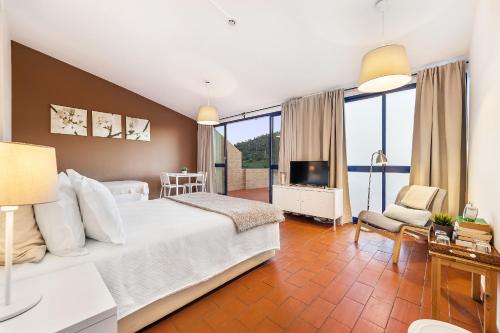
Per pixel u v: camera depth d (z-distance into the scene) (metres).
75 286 0.96
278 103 4.85
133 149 5.29
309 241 3.00
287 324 1.48
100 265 1.21
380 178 3.69
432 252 1.36
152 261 1.42
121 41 3.43
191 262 1.63
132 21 2.94
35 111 4.07
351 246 2.83
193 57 3.55
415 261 2.39
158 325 1.46
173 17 2.74
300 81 3.78
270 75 3.72
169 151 5.96
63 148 4.36
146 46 3.46
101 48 3.71
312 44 2.82
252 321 1.50
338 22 2.38
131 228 1.64
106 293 0.92
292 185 4.25
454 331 0.87
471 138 2.40
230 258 1.92
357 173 3.96
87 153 4.64
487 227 1.44
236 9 2.44
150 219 1.91
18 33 3.54
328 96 3.98
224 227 1.90
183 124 6.27
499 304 1.34
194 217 1.98
